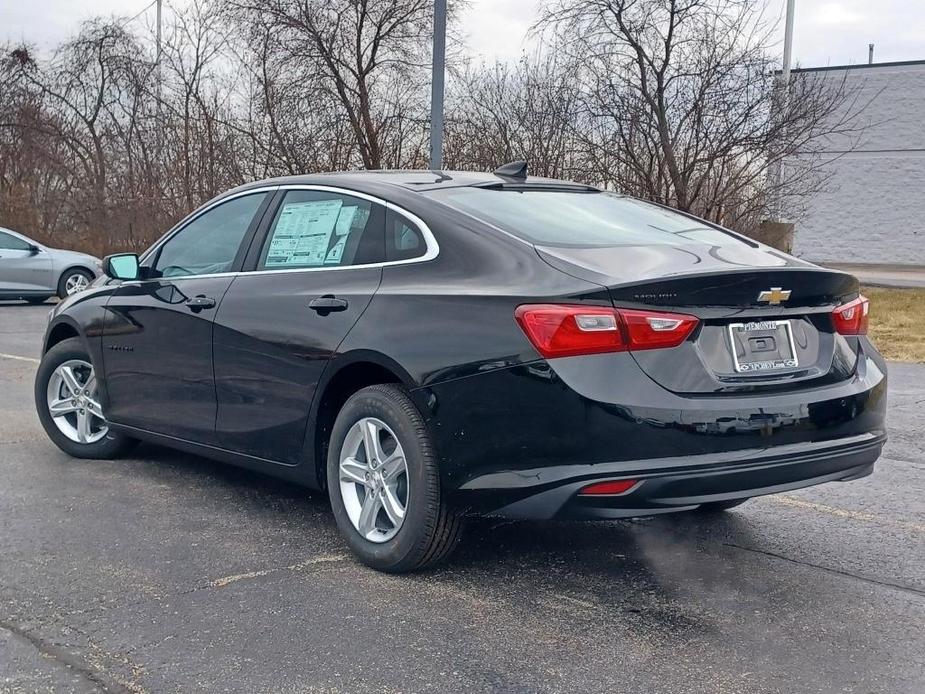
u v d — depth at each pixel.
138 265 5.52
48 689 3.07
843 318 4.10
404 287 4.11
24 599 3.80
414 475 3.94
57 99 31.11
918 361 11.23
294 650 3.38
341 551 4.42
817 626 3.67
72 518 4.86
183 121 23.66
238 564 4.23
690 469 3.54
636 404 3.50
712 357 3.67
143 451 6.26
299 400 4.46
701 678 3.22
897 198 37.50
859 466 4.02
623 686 3.15
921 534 4.82
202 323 4.97
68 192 28.78
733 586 4.07
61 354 6.00
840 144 37.72
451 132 19.55
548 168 18.31
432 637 3.50
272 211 4.96
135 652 3.34
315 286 4.48
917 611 3.83
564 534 4.74
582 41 17.44
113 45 30.36
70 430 6.11
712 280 3.62
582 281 3.64
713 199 16.95
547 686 3.14
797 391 3.81
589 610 3.79
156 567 4.18
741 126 16.67
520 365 3.63
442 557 4.08
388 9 19.27
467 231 4.10
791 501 5.41
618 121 16.95
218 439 4.98
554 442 3.58
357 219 4.52
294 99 19.78
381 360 4.04
